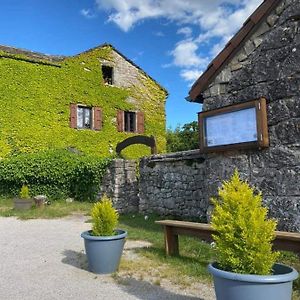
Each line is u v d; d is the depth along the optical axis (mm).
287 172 5457
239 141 5961
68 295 4109
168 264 5293
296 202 5324
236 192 3244
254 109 5773
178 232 5695
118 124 19469
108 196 12203
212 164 6547
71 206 12508
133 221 9555
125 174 12164
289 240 4316
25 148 16234
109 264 4938
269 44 5809
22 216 10789
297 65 5438
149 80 21297
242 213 3139
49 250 6473
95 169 12750
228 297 2926
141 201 11023
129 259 5613
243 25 6082
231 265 3080
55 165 14156
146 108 20859
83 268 5238
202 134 6543
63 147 17078
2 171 14070
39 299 3992
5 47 17250
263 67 5855
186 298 3961
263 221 3115
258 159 5844
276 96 5648
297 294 3881
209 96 6613
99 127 18734
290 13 5562
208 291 4172
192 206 9250
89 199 13336
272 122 5672
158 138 21125
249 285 2824
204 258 5527
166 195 10117
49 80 17297
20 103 16328
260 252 2998
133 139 14148
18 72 16438
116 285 4441
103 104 19062
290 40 5555
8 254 6184
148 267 5168
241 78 6152
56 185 14203
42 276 4871
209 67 6531
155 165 10562
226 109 6164
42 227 9078
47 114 17047
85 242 5062
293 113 5438
